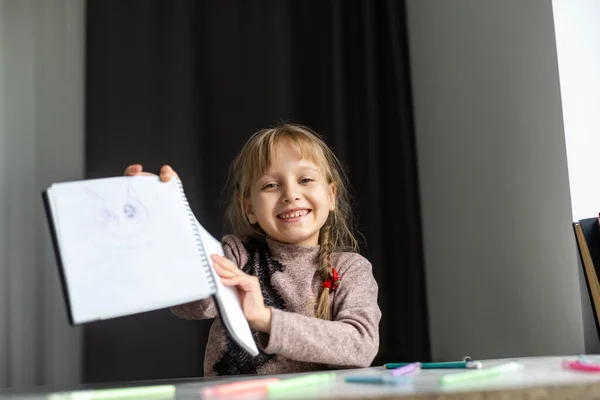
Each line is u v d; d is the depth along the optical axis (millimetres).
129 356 1608
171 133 1689
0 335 1531
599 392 555
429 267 1744
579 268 1150
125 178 765
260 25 1808
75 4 1688
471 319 1555
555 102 1270
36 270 1574
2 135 1604
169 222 749
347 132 1812
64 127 1640
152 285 690
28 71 1643
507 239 1419
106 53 1681
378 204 1783
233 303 805
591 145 1268
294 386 590
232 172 1717
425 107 1778
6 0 1654
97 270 674
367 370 806
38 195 1602
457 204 1622
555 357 926
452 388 538
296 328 857
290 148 1213
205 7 1782
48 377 1543
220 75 1762
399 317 1733
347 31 1862
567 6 1293
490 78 1488
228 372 1117
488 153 1494
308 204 1198
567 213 1238
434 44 1739
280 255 1196
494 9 1478
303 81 1822
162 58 1714
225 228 1684
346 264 1174
